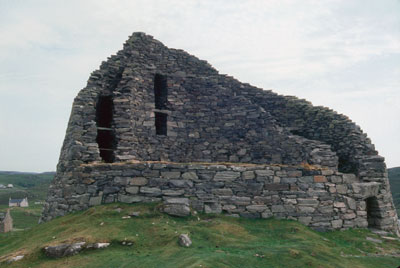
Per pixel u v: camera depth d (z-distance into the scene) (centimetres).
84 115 1797
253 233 1262
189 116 2214
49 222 1414
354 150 1956
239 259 951
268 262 960
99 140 2100
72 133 1717
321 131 2183
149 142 2034
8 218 2798
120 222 1207
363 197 1598
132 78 2042
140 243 1060
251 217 1416
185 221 1300
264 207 1435
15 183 14038
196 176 1439
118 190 1416
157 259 938
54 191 1712
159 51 2294
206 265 858
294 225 1355
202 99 2239
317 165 1755
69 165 1573
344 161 2016
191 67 2353
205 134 2181
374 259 1127
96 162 1612
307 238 1229
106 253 993
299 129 2288
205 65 2397
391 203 1819
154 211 1317
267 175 1469
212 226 1262
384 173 1811
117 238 1062
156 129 2247
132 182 1419
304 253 1036
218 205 1412
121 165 1442
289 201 1455
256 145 2048
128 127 1908
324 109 2212
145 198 1398
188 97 2245
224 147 2133
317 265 962
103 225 1187
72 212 1438
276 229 1312
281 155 1942
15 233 1455
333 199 1508
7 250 1178
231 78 2422
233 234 1215
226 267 879
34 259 980
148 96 2128
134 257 958
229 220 1369
